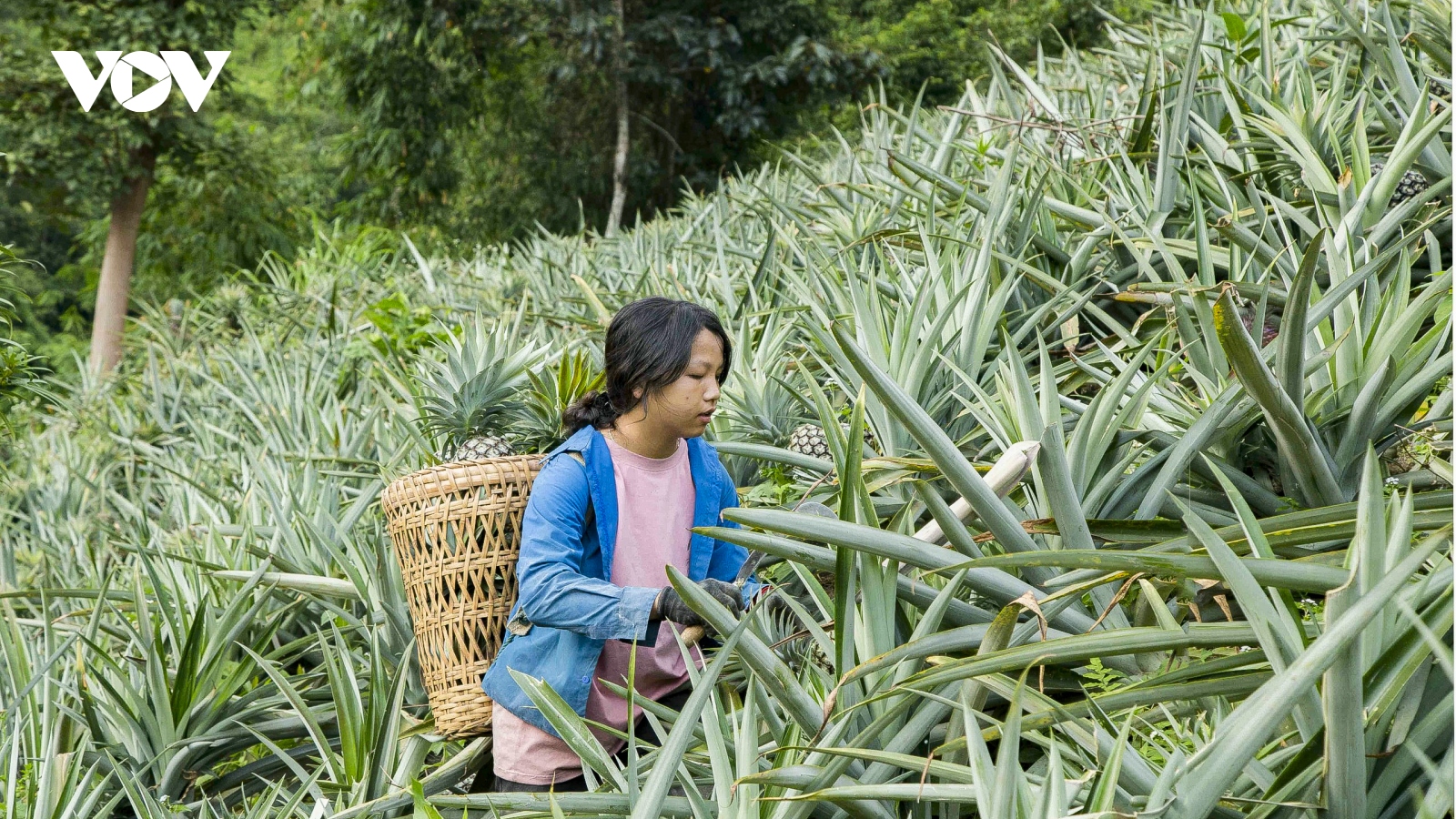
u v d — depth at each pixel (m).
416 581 2.32
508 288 6.97
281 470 4.56
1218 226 2.98
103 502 5.75
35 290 20.14
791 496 3.05
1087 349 3.46
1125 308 3.59
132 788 2.52
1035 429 2.19
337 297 8.22
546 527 2.12
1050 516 2.08
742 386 3.29
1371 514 1.36
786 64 14.30
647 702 2.01
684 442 2.28
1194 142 4.12
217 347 8.08
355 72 15.45
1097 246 3.69
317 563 3.54
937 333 2.74
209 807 2.60
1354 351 2.31
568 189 15.45
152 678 2.84
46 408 8.27
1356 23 3.86
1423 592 1.43
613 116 15.41
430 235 15.86
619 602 2.00
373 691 2.64
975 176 5.12
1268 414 2.11
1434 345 2.27
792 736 1.88
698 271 5.77
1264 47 4.37
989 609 2.38
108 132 13.68
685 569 2.23
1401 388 2.24
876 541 1.78
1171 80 4.59
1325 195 3.21
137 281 16.44
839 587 1.82
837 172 6.80
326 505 3.99
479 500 2.27
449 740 2.42
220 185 15.47
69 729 2.86
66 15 13.15
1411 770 1.47
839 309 3.41
